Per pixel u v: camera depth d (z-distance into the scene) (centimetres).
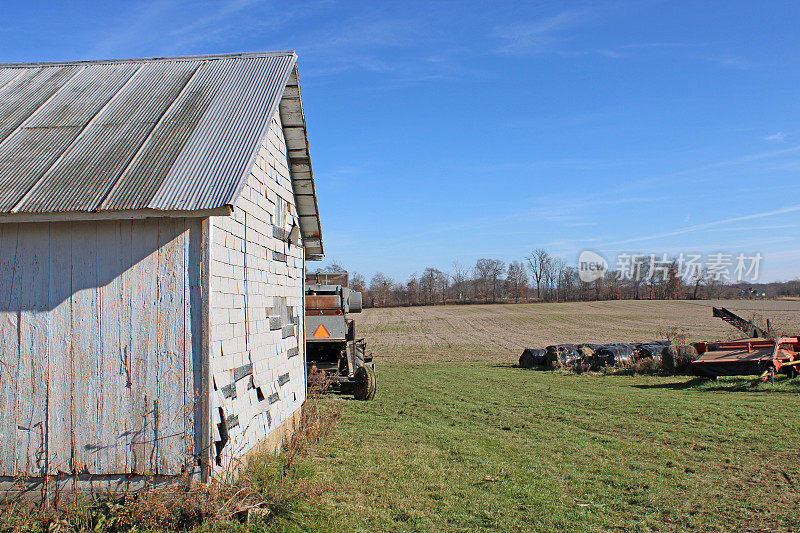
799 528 588
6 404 603
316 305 1731
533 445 995
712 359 1850
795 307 7200
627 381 2095
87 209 567
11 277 612
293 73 905
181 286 603
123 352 602
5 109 820
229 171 624
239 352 707
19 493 595
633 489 732
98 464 594
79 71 940
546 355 2845
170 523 555
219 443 621
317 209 1120
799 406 1276
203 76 886
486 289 12094
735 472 797
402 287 11731
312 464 800
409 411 1400
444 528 598
